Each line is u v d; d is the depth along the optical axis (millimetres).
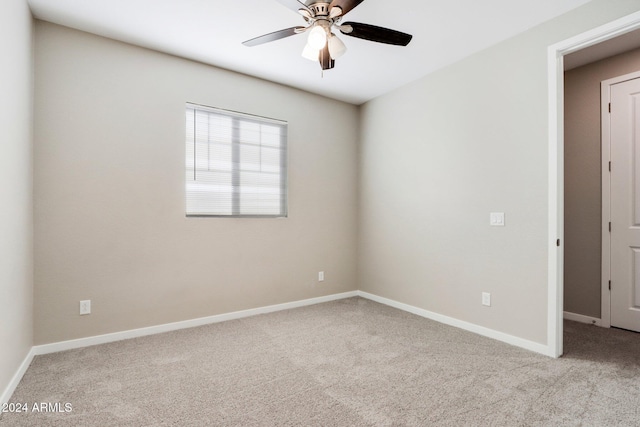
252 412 1739
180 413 1727
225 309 3303
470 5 2271
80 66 2602
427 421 1663
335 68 3273
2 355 1759
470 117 3010
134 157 2820
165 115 2973
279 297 3676
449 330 3002
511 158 2697
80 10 2340
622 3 2102
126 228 2785
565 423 1643
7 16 1801
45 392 1925
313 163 3953
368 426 1625
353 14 2383
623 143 3057
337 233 4164
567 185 3418
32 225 2400
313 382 2055
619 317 3066
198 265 3145
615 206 3100
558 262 2426
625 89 3043
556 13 2373
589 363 2316
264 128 3594
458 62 3111
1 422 1640
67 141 2547
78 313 2586
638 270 2965
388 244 3879
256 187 3543
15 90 1969
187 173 3119
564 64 3285
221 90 3285
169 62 2996
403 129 3693
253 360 2371
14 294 1965
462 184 3074
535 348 2518
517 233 2656
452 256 3158
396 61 3121
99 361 2340
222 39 2740
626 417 1689
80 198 2594
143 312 2859
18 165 2049
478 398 1870
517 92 2656
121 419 1674
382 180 3965
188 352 2508
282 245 3703
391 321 3270
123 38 2719
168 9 2328
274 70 3334
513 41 2680
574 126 3371
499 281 2773
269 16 2410
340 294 4188
